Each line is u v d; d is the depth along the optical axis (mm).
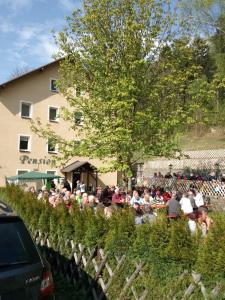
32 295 4348
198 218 9773
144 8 17312
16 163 34281
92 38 17531
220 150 37875
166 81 17828
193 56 19484
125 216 7129
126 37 16859
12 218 4715
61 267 8734
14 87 34750
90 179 37750
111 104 16188
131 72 16797
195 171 37062
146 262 6281
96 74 17109
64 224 8688
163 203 19953
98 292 7215
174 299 5555
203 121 18469
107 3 17406
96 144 17406
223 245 5191
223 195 27734
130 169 17250
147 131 17094
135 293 6289
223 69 31328
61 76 19125
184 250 5672
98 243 7512
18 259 4422
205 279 5281
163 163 41000
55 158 18672
